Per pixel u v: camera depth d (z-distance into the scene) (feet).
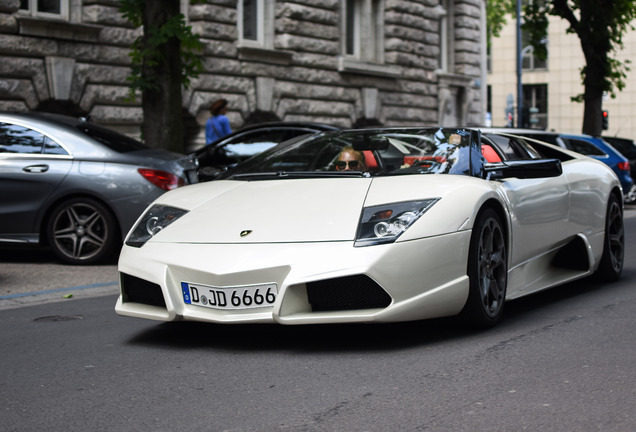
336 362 15.29
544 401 12.66
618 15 79.15
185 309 16.33
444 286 16.31
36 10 52.60
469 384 13.64
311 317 15.51
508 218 18.79
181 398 13.26
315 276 15.43
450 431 11.36
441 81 88.33
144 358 16.08
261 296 15.75
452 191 16.94
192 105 62.08
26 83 50.98
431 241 16.08
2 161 30.27
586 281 25.31
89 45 54.19
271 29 69.31
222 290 15.88
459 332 17.62
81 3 54.29
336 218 16.30
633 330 17.76
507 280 18.98
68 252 30.55
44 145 30.55
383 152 19.17
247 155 38.99
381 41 81.51
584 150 54.95
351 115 77.15
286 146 20.68
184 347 16.88
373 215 16.21
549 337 17.10
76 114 54.49
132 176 30.25
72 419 12.35
